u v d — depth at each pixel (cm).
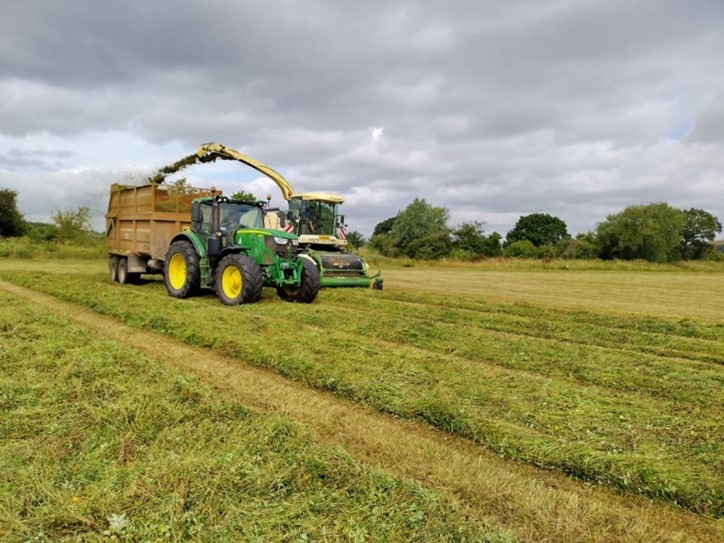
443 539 271
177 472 323
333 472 332
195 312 924
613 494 349
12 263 2473
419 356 662
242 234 1140
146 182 1542
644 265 4003
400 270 3184
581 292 1873
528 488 348
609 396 531
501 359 688
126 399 456
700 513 328
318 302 1238
